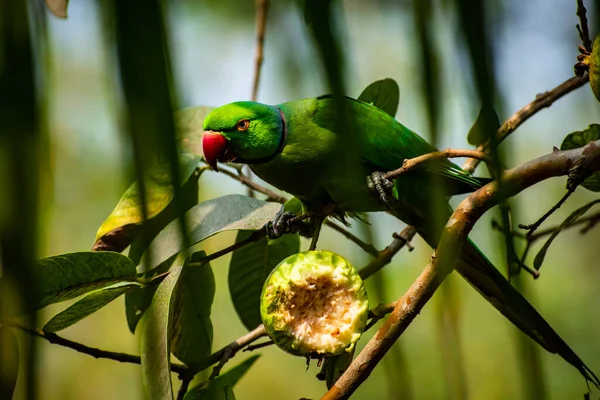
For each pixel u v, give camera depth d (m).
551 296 11.48
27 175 1.68
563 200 4.37
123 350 11.66
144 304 5.00
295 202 6.38
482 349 11.00
